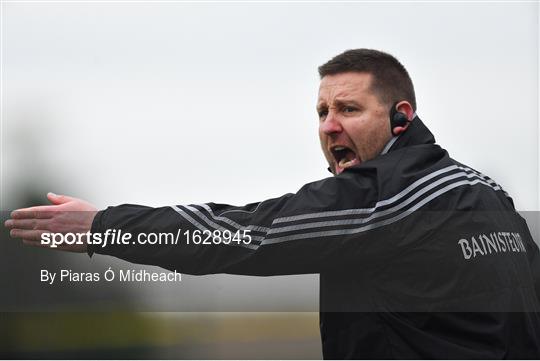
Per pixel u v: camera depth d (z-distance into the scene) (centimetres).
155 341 1133
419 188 689
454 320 689
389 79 779
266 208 695
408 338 698
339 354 735
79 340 1127
